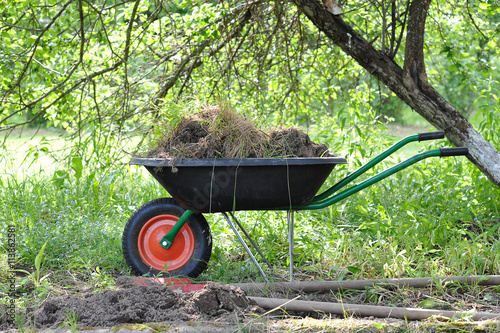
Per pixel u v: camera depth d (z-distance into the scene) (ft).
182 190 11.69
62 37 18.10
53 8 18.69
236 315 9.61
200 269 12.70
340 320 9.79
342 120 19.29
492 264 12.76
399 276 12.37
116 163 18.65
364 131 20.81
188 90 20.63
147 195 19.42
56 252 13.98
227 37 18.97
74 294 11.23
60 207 18.07
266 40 21.13
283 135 12.09
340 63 24.75
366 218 16.40
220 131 11.81
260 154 11.67
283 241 15.38
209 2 18.45
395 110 57.57
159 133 12.75
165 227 12.85
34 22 17.21
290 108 24.49
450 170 18.86
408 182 18.56
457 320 9.75
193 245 12.80
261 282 12.14
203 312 9.96
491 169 14.40
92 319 9.52
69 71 17.83
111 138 19.26
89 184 18.20
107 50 19.40
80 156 17.79
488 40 19.95
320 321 9.68
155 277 12.33
